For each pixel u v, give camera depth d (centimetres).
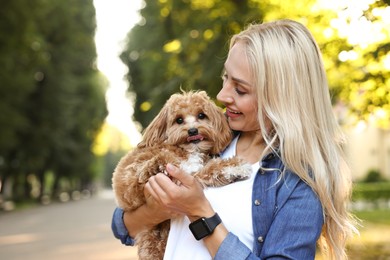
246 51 266
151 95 1620
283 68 257
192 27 1535
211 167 267
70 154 4759
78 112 4850
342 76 886
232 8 1352
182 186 244
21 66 2839
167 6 1734
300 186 249
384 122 917
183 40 1514
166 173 266
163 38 2009
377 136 4456
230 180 263
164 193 245
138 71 3722
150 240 290
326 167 256
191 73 1463
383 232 1458
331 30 857
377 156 4475
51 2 3094
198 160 277
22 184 4691
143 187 273
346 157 277
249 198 257
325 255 281
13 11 2420
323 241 281
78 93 4850
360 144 4544
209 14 1420
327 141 259
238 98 271
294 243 239
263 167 258
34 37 2712
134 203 278
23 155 3778
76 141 4978
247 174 262
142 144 295
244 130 281
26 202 4516
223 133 292
